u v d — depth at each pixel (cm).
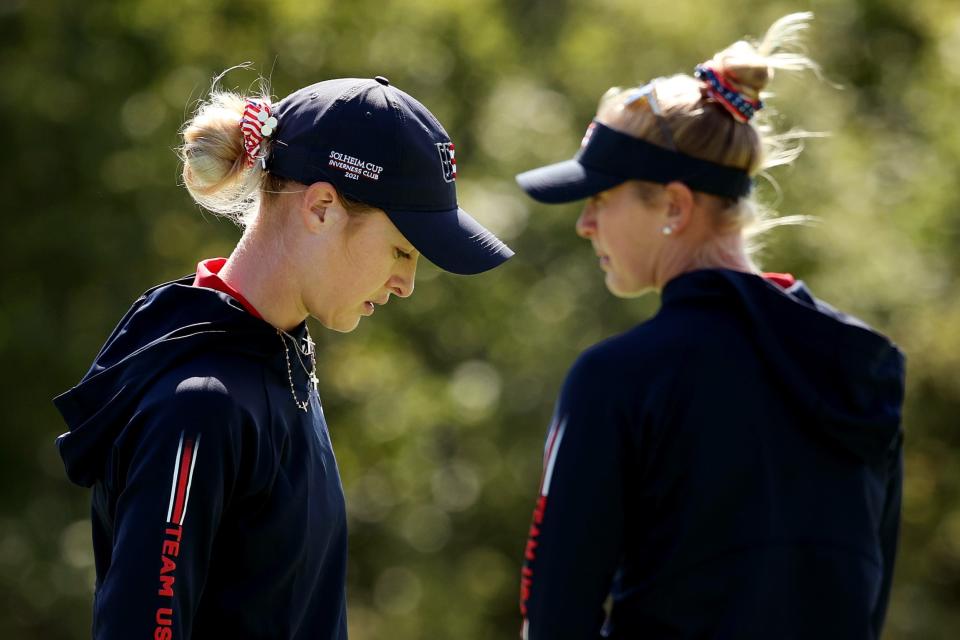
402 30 3609
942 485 3916
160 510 685
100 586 728
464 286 3575
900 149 4053
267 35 3472
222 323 736
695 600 805
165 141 3284
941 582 4266
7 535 3450
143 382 719
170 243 3400
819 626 816
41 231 3294
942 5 4462
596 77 3553
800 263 3120
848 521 834
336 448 3603
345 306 772
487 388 3625
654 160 873
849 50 4481
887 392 861
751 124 887
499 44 3800
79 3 3400
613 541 815
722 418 810
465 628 3672
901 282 3381
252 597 730
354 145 750
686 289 852
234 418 709
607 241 907
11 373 3394
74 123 3300
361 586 3697
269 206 766
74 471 735
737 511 805
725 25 3491
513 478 3606
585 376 834
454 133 3653
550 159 3519
